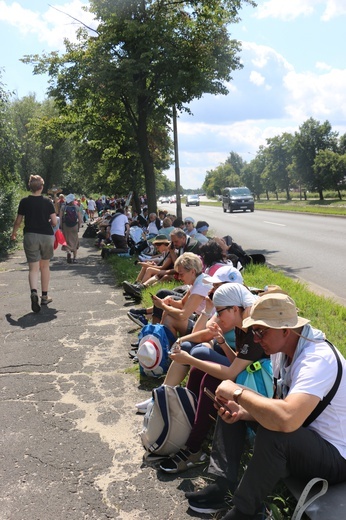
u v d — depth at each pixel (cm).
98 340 614
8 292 927
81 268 1261
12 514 289
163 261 902
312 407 238
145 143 2053
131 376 495
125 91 1850
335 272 1095
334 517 225
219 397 279
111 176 3172
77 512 290
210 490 292
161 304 506
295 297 757
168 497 304
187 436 341
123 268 1152
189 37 1891
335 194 6606
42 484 318
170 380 393
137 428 392
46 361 541
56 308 789
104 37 1869
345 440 252
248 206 4234
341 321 621
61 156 5669
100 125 2373
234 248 1007
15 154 1827
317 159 5334
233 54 1917
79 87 1902
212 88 1792
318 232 1983
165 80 1788
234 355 362
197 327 436
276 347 260
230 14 1934
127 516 287
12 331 661
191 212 4819
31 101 5681
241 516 255
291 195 8450
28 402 440
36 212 753
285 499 268
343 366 249
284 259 1334
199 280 492
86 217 3581
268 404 239
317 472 247
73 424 399
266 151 6806
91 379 489
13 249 1616
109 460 346
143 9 1850
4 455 353
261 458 246
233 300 334
